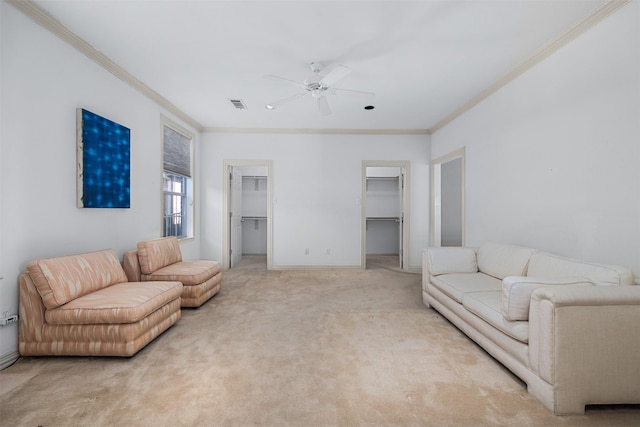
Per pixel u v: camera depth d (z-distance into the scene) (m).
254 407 1.62
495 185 3.57
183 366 2.05
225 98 4.00
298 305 3.43
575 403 1.54
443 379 1.89
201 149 5.44
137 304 2.15
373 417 1.54
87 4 2.17
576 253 2.47
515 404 1.64
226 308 3.31
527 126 3.03
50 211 2.40
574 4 2.16
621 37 2.09
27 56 2.20
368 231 7.55
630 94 2.05
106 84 3.01
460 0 2.13
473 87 3.64
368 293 3.94
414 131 5.55
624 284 1.78
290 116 4.78
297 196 5.53
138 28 2.46
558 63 2.64
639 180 2.00
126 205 3.24
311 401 1.67
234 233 5.92
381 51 2.81
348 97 3.93
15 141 2.12
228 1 2.13
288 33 2.52
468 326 2.44
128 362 2.11
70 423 1.49
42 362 2.10
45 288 2.06
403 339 2.50
